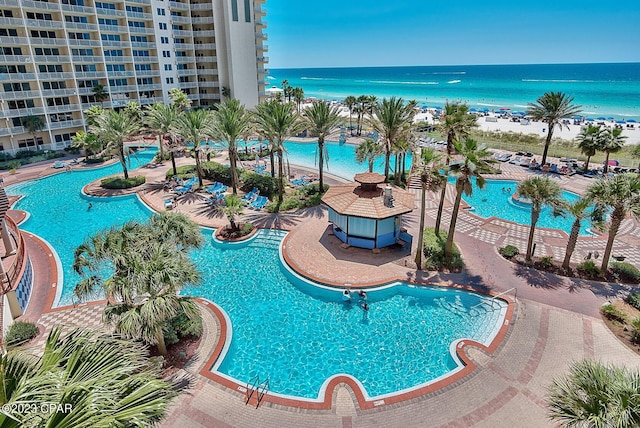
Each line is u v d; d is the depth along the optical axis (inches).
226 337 669.9
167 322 607.8
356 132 2790.4
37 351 605.3
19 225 1214.9
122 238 601.0
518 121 3307.1
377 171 1841.8
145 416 238.4
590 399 362.0
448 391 553.0
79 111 2309.3
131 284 518.6
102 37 2413.9
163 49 2694.4
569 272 872.3
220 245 1061.1
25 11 2062.0
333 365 637.9
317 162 2037.4
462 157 852.0
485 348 636.7
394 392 559.8
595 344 642.8
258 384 592.7
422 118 3639.3
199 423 499.8
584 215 831.1
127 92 2544.3
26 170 1849.2
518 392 548.4
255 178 1494.8
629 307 738.2
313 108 1384.1
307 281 864.9
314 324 739.4
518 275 867.4
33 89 2102.6
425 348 671.8
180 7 2765.7
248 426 498.3
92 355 269.6
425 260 935.0
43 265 933.8
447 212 1285.7
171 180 1621.6
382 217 954.7
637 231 1117.1
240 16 2856.8
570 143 2204.7
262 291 848.9
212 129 1405.0
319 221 1202.0
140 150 2395.4
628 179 793.6
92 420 216.7
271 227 1162.6
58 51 2213.3
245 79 3006.9
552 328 684.1
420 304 791.7
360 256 978.1
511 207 1360.7
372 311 773.9
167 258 565.0
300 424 503.2
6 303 696.4
